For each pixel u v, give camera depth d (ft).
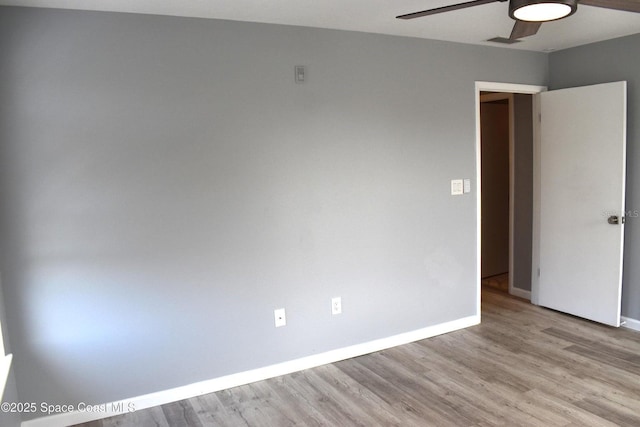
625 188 12.72
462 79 12.81
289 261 10.81
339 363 11.48
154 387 9.70
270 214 10.50
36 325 8.69
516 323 13.65
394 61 11.73
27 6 8.20
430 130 12.43
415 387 10.11
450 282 13.16
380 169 11.77
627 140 12.60
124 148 9.04
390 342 12.31
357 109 11.34
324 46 10.82
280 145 10.48
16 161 8.32
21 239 8.46
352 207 11.47
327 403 9.59
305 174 10.82
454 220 13.07
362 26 10.71
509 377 10.38
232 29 9.80
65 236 8.75
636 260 12.71
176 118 9.42
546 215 14.32
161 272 9.55
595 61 13.07
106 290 9.13
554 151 13.87
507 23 10.68
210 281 10.01
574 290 13.75
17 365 8.59
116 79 8.88
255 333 10.58
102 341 9.20
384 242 12.00
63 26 8.45
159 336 9.65
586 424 8.50
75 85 8.60
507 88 13.62
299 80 10.56
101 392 9.27
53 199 8.61
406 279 12.42
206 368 10.14
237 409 9.48
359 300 11.78
